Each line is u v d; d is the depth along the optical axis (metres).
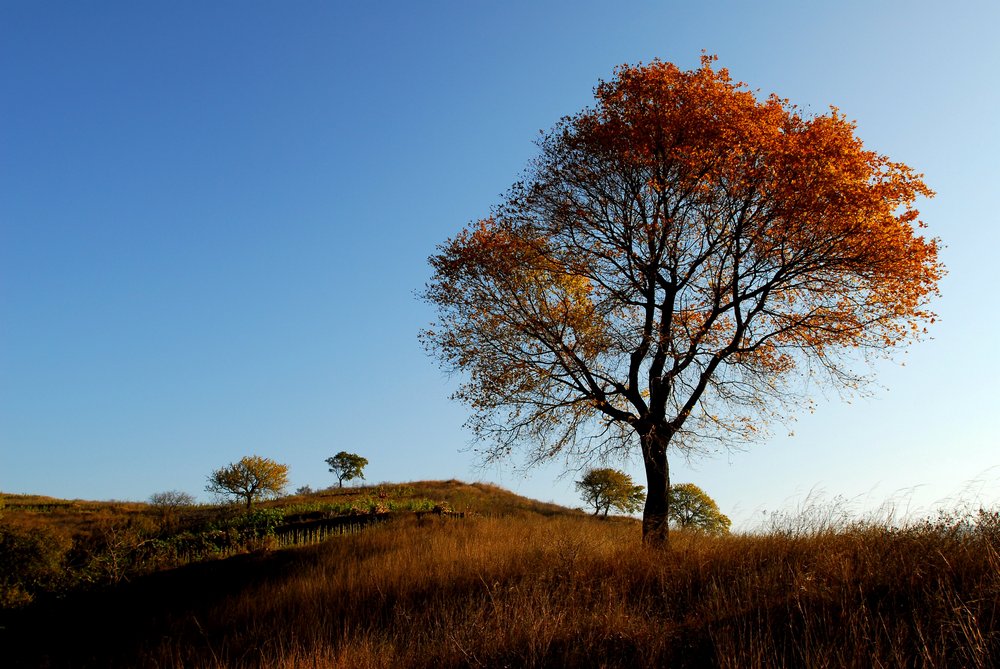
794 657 6.07
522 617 7.71
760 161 13.78
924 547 7.95
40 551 15.68
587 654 6.74
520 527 18.92
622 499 38.09
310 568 14.36
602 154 14.99
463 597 9.86
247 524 26.75
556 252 15.21
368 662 7.45
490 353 14.97
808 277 14.18
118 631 11.64
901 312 13.27
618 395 15.66
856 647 5.77
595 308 15.16
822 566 8.01
